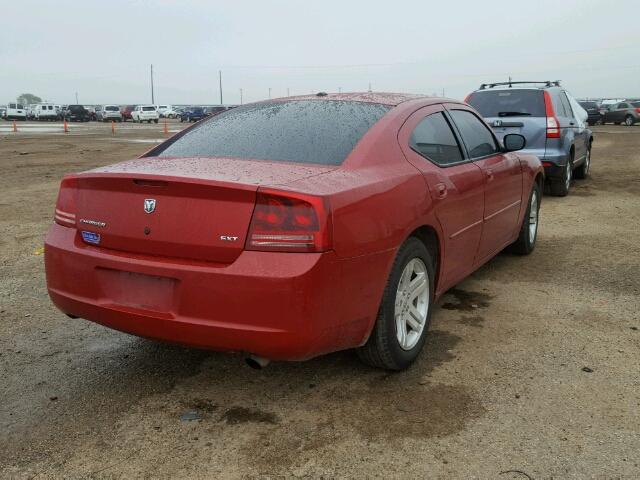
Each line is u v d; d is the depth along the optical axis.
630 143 23.88
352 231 2.92
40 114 68.25
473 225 4.32
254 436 2.90
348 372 3.56
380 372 3.55
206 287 2.81
